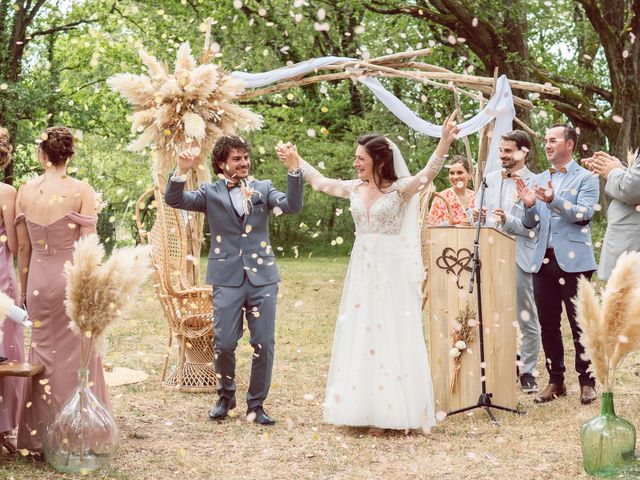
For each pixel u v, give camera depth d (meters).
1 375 3.89
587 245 5.41
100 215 21.02
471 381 5.15
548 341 5.58
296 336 8.24
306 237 28.25
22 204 4.22
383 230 4.79
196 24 16.09
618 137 13.89
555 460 4.04
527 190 5.36
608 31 13.94
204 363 5.93
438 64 16.66
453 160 6.60
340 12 16.75
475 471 3.87
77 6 19.64
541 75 15.48
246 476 3.82
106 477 3.77
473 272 4.96
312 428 4.75
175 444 4.39
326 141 20.75
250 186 5.02
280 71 6.84
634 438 3.77
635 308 3.62
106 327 3.89
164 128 5.97
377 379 4.64
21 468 3.89
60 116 19.98
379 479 3.77
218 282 4.96
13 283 4.38
